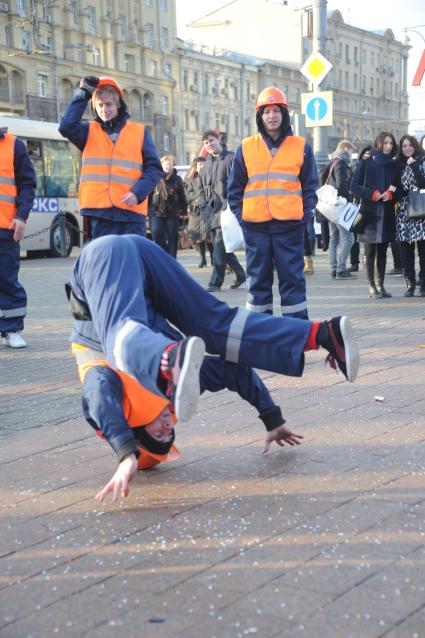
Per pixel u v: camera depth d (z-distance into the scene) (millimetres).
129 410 3838
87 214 7273
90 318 3959
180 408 3281
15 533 3514
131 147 7258
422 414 5133
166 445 4027
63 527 3559
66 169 23109
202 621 2740
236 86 85125
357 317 9070
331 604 2811
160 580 3037
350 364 3879
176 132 76625
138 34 71500
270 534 3396
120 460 3637
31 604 2900
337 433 4773
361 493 3820
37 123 22672
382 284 10758
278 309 9984
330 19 94938
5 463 4449
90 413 3828
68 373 6738
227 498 3818
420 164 10422
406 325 8453
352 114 100500
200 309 3971
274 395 5699
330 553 3195
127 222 7277
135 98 71875
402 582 2949
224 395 5734
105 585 3018
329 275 13977
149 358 3365
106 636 2678
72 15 63031
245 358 3949
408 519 3502
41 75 61000
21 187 7895
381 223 10438
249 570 3084
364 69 103125
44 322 9695
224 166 11938
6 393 6074
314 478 4039
